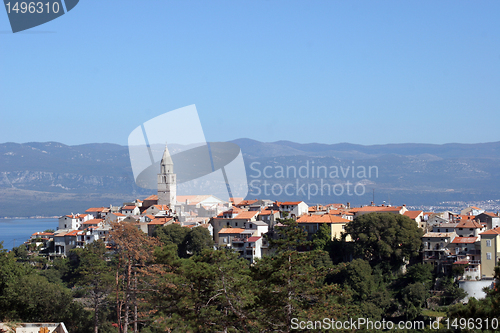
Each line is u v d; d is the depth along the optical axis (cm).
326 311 7031
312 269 7362
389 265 16412
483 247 15725
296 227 7731
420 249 16900
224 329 7575
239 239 18738
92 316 13888
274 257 7319
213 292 7556
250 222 19325
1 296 13375
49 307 13450
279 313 7144
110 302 13350
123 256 11456
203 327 7519
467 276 15375
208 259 7638
